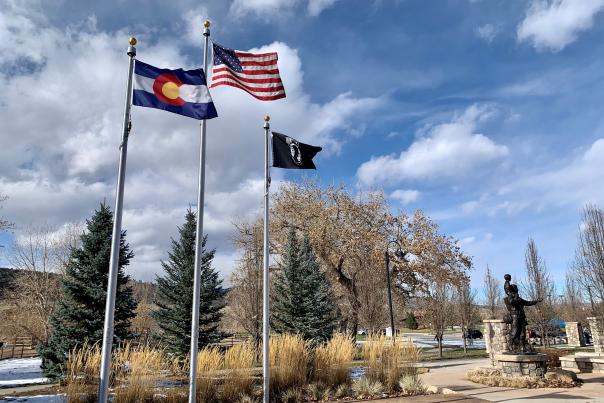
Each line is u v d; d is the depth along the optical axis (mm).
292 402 11477
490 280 38438
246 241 28484
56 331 16828
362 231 31828
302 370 12422
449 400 11047
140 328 33812
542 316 28797
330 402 11383
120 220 8102
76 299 17203
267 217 11523
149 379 10352
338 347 13750
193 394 8742
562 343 34875
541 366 13781
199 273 9367
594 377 14555
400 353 13797
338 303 32281
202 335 18812
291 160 11906
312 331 23469
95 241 17984
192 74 9438
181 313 19031
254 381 11773
